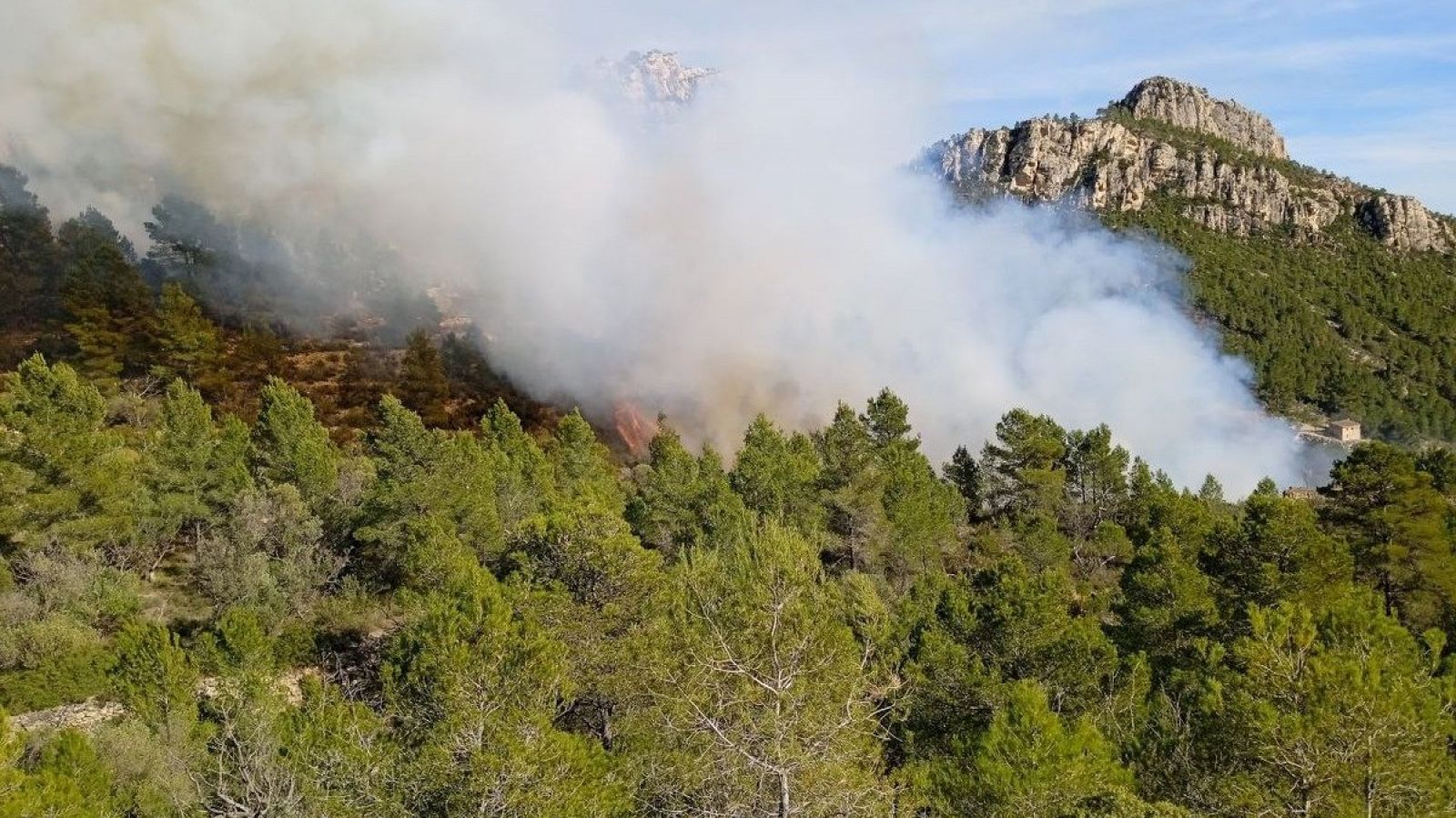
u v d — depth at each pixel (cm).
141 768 1877
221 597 3300
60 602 3114
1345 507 3488
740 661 1424
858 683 1509
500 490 4444
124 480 3684
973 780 1769
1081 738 1767
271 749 1777
